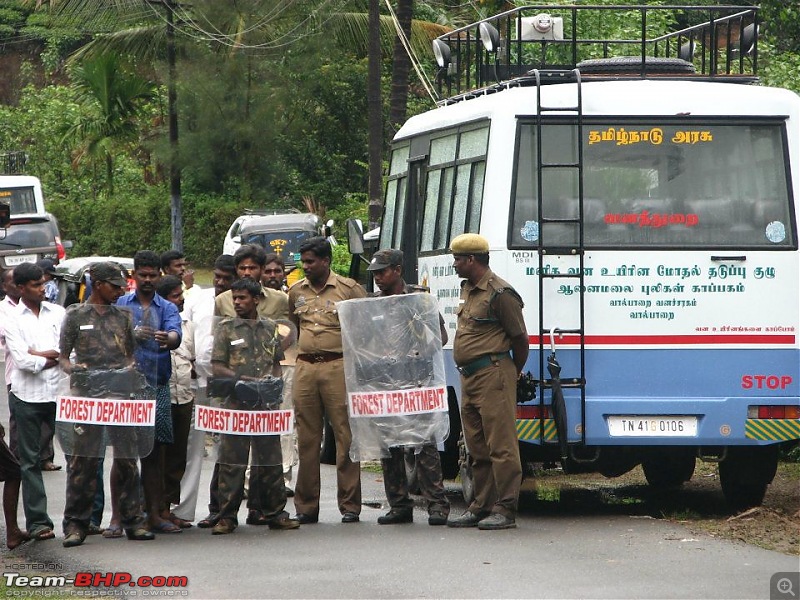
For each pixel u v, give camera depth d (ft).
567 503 103.50
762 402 89.92
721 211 90.38
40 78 529.45
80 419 83.61
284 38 341.82
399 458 90.84
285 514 89.10
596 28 191.62
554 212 89.66
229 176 361.10
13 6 544.62
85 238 401.90
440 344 90.12
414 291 94.07
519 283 89.61
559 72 91.91
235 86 343.87
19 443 86.48
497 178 90.17
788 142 91.04
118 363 84.33
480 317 85.87
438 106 119.55
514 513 87.45
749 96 91.04
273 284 106.52
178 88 346.74
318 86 352.90
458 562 75.46
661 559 75.31
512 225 89.66
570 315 89.04
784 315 90.27
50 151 433.89
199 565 76.59
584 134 90.17
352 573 73.10
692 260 89.76
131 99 396.16
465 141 97.96
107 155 405.59
